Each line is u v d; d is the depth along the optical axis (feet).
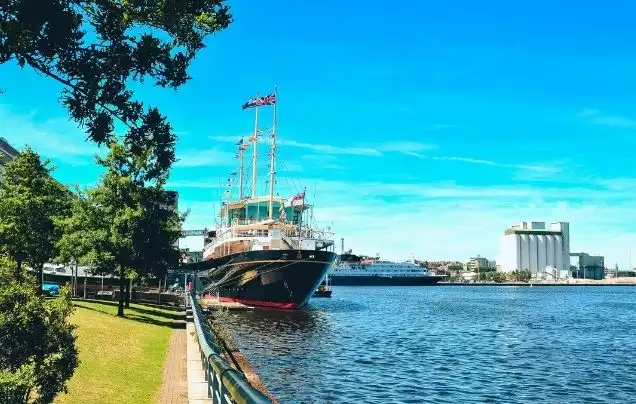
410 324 212.64
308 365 110.22
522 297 583.58
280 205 280.51
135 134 26.22
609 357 133.80
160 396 51.85
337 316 234.17
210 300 257.75
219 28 25.90
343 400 83.92
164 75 25.64
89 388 50.67
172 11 24.14
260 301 234.99
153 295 224.53
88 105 24.50
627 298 571.28
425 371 109.70
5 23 21.45
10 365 30.91
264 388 72.38
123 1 23.67
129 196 132.67
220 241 266.77
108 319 114.32
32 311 32.12
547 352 141.69
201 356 65.87
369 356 125.29
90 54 24.08
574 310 338.34
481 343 157.38
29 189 130.00
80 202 134.31
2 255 35.65
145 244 133.39
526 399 89.15
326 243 248.52
